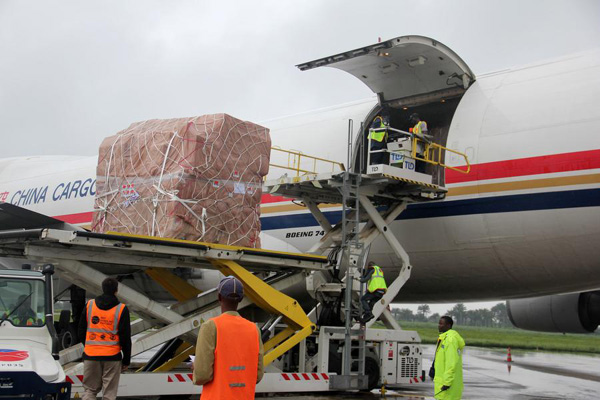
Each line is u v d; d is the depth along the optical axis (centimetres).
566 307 1772
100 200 1143
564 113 1240
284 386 1079
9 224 1278
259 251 1052
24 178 2503
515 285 1412
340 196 1351
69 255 979
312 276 1222
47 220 1240
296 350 1240
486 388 1487
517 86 1348
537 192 1238
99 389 777
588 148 1195
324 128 1631
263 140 1141
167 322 1028
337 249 1234
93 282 998
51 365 695
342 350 1182
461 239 1341
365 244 1251
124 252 1019
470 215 1318
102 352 757
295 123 1741
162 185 1045
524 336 4219
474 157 1320
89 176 2111
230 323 483
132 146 1117
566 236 1224
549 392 1435
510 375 1856
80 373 918
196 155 1036
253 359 486
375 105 1541
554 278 1341
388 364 1218
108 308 765
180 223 1018
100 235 911
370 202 1287
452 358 810
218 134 1069
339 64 1380
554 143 1231
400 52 1309
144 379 963
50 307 773
